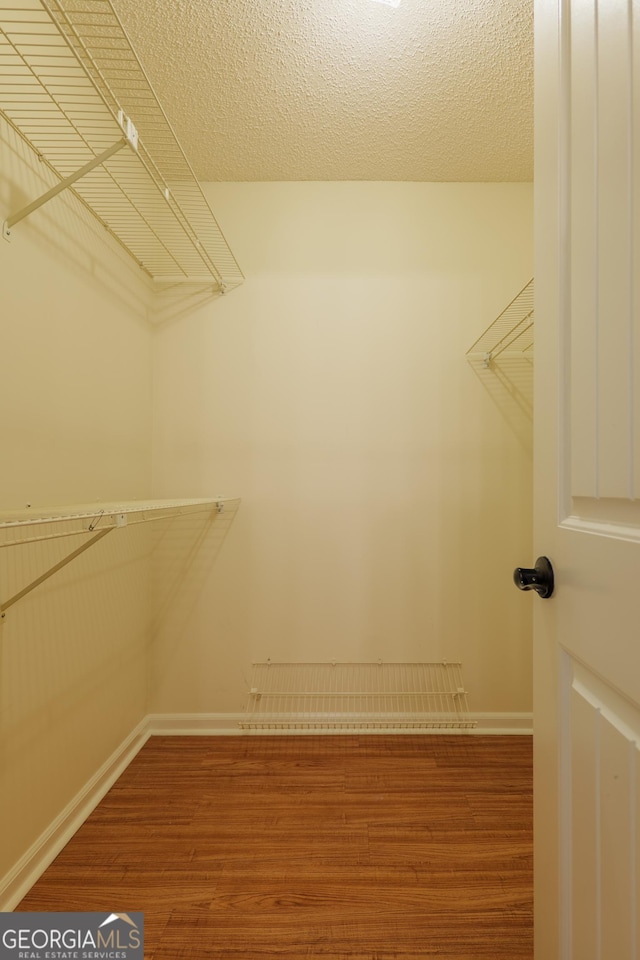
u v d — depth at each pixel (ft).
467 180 6.99
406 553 6.91
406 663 6.87
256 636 6.90
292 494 6.95
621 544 1.71
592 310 1.95
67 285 4.71
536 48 2.49
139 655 6.51
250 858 4.41
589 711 1.96
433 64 5.13
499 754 6.22
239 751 6.31
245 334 6.97
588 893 1.94
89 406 5.15
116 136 5.72
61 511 3.44
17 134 3.95
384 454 6.93
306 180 7.01
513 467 6.92
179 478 6.92
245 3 4.49
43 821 4.31
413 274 6.98
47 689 4.39
